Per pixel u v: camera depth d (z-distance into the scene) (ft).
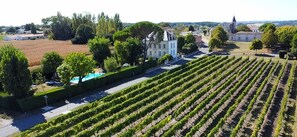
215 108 135.03
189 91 161.48
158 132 118.83
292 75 208.33
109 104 140.77
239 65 258.78
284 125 127.34
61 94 165.58
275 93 174.70
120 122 123.34
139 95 154.51
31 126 127.24
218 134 117.60
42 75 207.31
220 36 398.42
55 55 209.97
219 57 303.68
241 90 178.91
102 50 249.55
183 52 351.67
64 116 125.29
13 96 149.18
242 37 463.01
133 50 251.19
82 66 177.99
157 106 142.61
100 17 526.57
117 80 214.07
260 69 240.94
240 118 130.82
